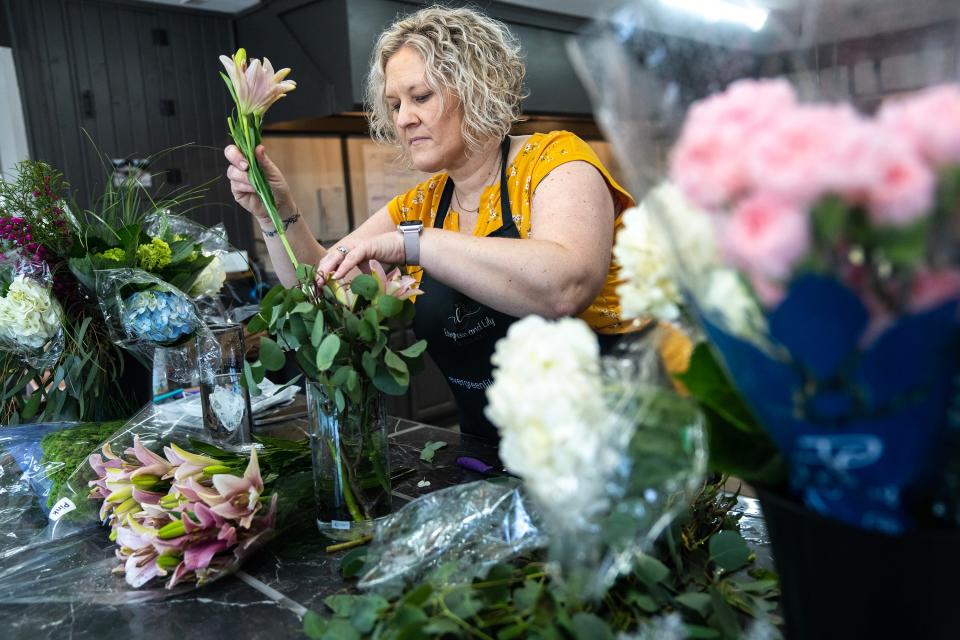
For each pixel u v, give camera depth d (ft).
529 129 14.80
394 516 2.62
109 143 12.28
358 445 3.21
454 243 3.95
